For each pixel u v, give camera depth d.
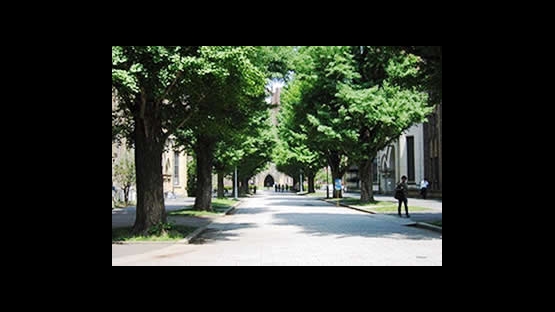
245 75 15.50
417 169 56.09
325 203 46.12
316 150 49.84
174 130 17.61
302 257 12.12
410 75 17.88
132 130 21.03
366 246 14.38
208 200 30.14
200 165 30.16
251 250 13.55
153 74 14.55
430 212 29.03
